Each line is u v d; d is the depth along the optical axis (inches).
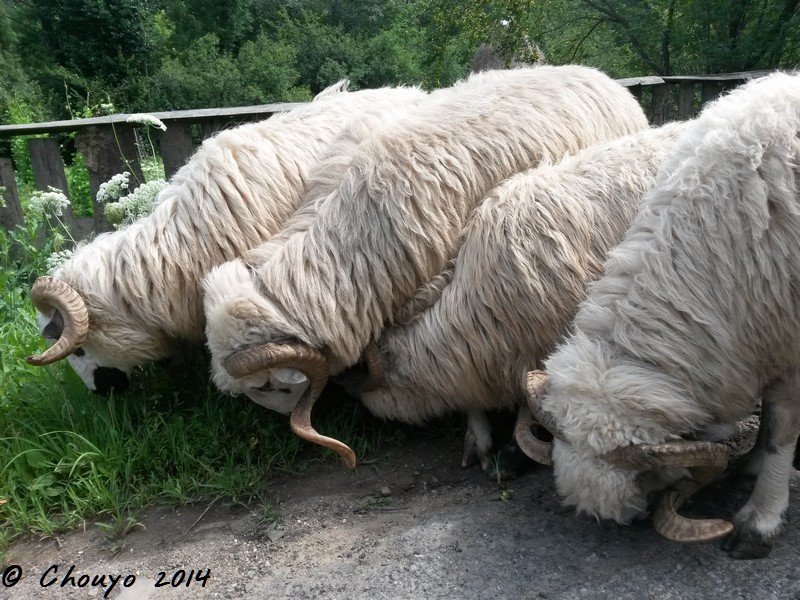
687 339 96.6
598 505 95.7
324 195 138.1
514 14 468.1
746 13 489.1
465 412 141.1
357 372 137.5
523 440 108.5
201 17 1409.9
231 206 143.3
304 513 129.6
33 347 182.5
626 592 96.7
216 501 136.3
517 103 142.8
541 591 99.2
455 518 118.9
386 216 125.3
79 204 308.8
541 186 125.6
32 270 226.8
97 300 142.0
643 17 561.6
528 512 118.0
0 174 253.4
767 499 99.3
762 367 97.4
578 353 100.3
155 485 138.2
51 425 154.0
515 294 120.5
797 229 89.6
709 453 87.5
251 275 128.6
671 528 91.0
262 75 1284.4
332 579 108.9
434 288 128.6
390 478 138.3
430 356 129.3
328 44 1480.1
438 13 584.7
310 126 162.1
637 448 89.3
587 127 147.3
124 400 156.3
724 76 323.0
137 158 254.1
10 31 1133.1
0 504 136.1
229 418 151.9
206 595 110.9
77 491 139.4
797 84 97.3
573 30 676.1
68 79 1085.1
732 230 92.1
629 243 105.8
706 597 94.3
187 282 142.5
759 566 98.3
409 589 104.0
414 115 141.6
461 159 131.7
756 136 92.4
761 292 91.7
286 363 119.0
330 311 123.5
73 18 1118.4
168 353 155.8
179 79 1184.8
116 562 122.4
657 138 132.4
